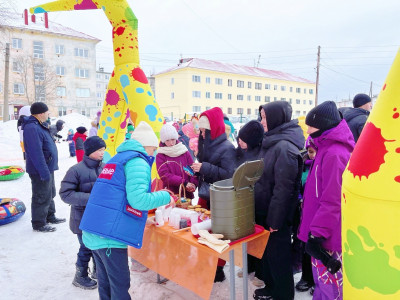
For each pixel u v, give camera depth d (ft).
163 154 11.05
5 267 11.02
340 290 6.18
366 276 3.40
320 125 6.13
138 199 6.64
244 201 6.98
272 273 8.21
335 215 5.83
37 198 14.17
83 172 9.23
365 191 3.29
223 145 9.86
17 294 9.36
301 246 8.75
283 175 7.40
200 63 137.69
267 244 8.16
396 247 3.13
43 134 13.94
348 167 3.70
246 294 7.50
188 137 24.08
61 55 114.01
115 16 14.02
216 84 136.77
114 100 14.85
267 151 8.02
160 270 8.80
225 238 6.86
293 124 7.98
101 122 15.35
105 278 7.62
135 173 6.74
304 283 9.23
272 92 155.43
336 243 5.97
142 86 13.96
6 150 40.70
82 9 14.71
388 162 3.11
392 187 3.08
